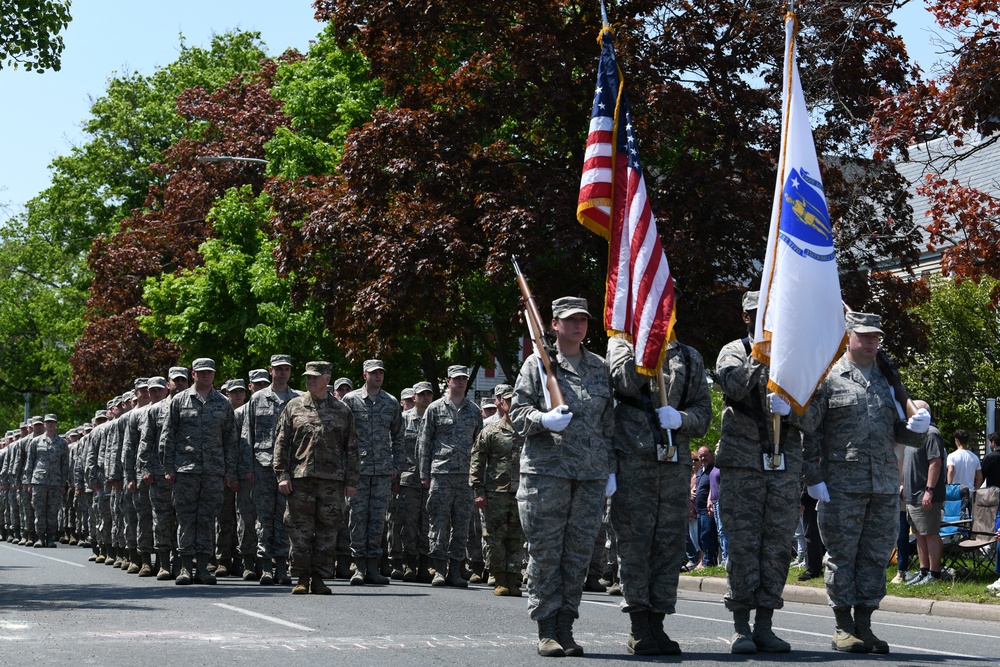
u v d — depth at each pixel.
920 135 23.38
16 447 38.34
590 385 10.92
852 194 29.89
